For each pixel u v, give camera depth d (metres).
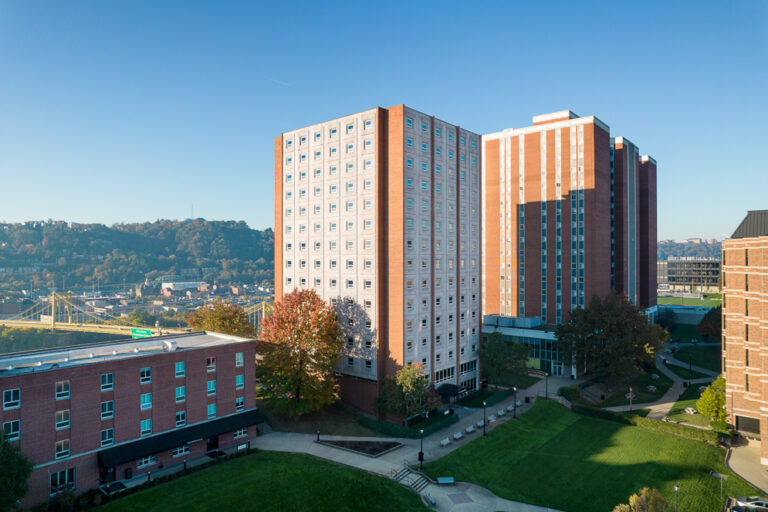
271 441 56.78
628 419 66.12
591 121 103.69
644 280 136.00
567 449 57.88
